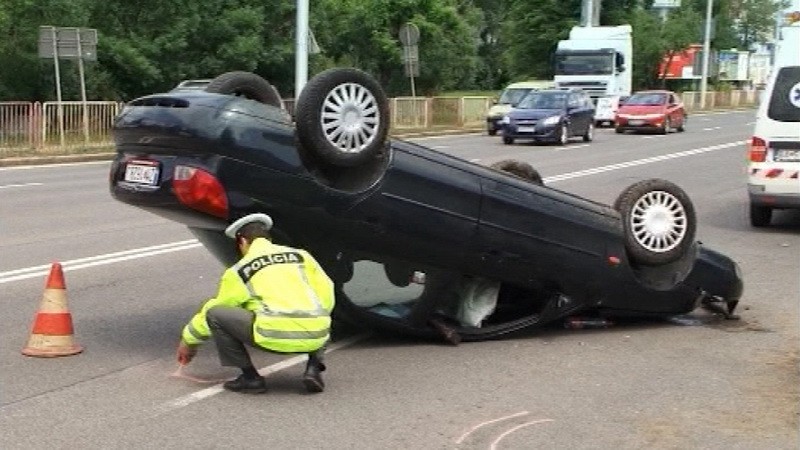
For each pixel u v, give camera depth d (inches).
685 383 255.3
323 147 252.2
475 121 1599.4
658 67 2605.8
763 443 212.4
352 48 1769.2
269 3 1428.4
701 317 330.6
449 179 272.8
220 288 237.3
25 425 216.4
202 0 1323.8
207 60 1346.0
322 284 239.3
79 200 624.1
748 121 1929.1
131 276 385.1
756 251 463.8
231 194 249.3
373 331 286.8
